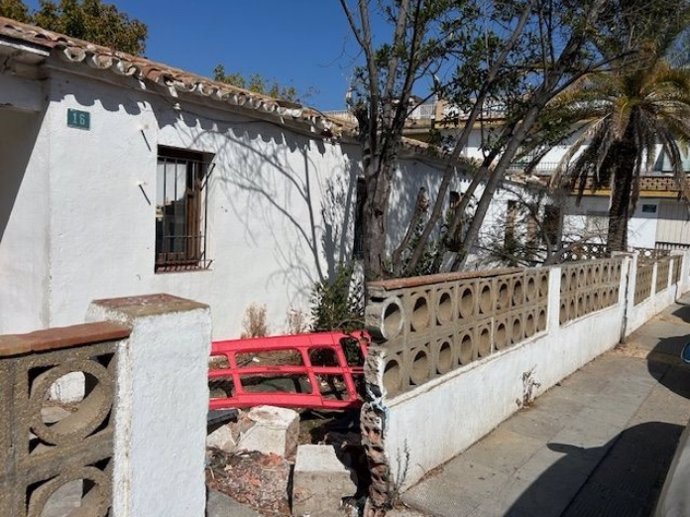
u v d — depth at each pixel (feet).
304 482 11.16
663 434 16.22
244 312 22.82
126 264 17.88
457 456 13.78
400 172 32.65
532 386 18.43
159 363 6.63
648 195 72.23
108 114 16.93
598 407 18.42
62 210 15.98
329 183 27.04
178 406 6.93
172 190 20.08
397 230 32.60
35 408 5.35
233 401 15.24
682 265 48.24
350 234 28.89
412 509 11.14
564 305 21.52
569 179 48.52
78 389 16.44
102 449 6.12
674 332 32.19
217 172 21.01
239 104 20.79
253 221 22.82
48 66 15.12
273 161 23.59
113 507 6.31
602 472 13.51
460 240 25.13
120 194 17.49
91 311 6.73
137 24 48.01
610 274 27.07
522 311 17.62
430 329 12.54
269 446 13.57
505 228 42.47
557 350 20.65
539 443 15.01
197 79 19.83
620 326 28.91
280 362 21.07
